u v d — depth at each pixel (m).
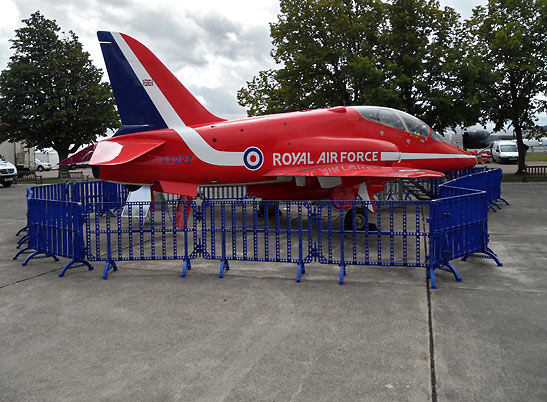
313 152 10.69
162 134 9.93
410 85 22.70
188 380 3.49
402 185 16.72
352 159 10.95
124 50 10.30
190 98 10.80
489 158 42.41
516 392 3.22
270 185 11.59
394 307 5.12
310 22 24.92
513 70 24.83
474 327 4.48
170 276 6.73
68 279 6.62
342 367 3.65
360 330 4.45
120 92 10.36
